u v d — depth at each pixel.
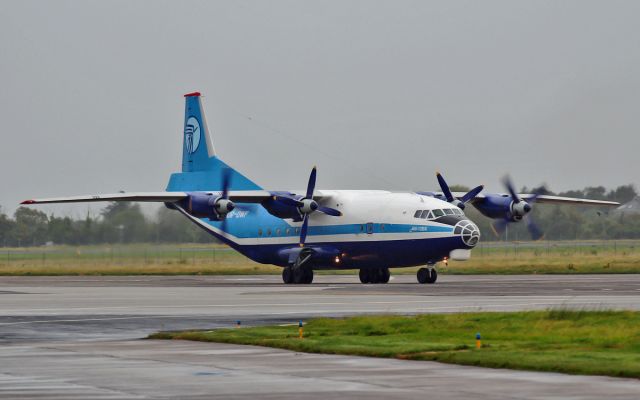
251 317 113.94
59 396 58.22
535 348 78.94
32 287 192.00
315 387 61.12
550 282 192.75
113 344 86.00
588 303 129.62
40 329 100.50
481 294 153.38
